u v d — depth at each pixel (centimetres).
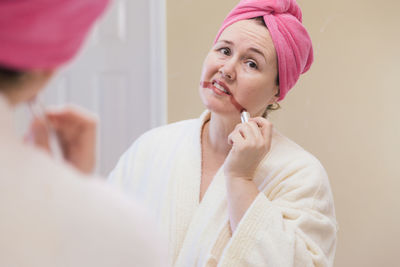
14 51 33
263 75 96
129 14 198
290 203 94
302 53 101
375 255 200
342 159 192
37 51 33
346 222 196
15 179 33
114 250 34
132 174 109
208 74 97
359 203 196
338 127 190
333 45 187
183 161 104
